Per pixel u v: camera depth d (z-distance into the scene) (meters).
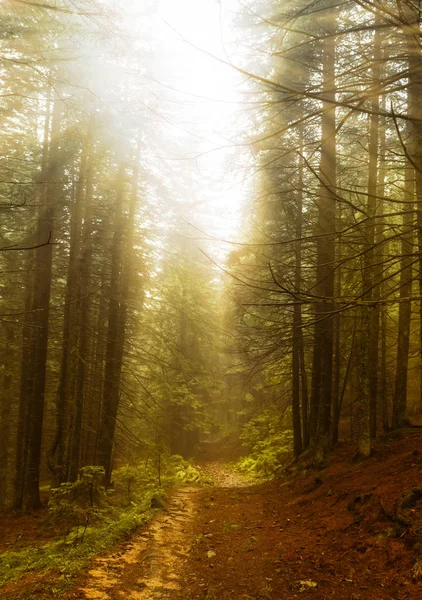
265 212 11.95
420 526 5.64
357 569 5.51
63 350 13.56
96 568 6.15
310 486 11.12
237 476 24.12
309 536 7.25
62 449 13.29
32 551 7.90
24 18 5.09
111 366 14.98
